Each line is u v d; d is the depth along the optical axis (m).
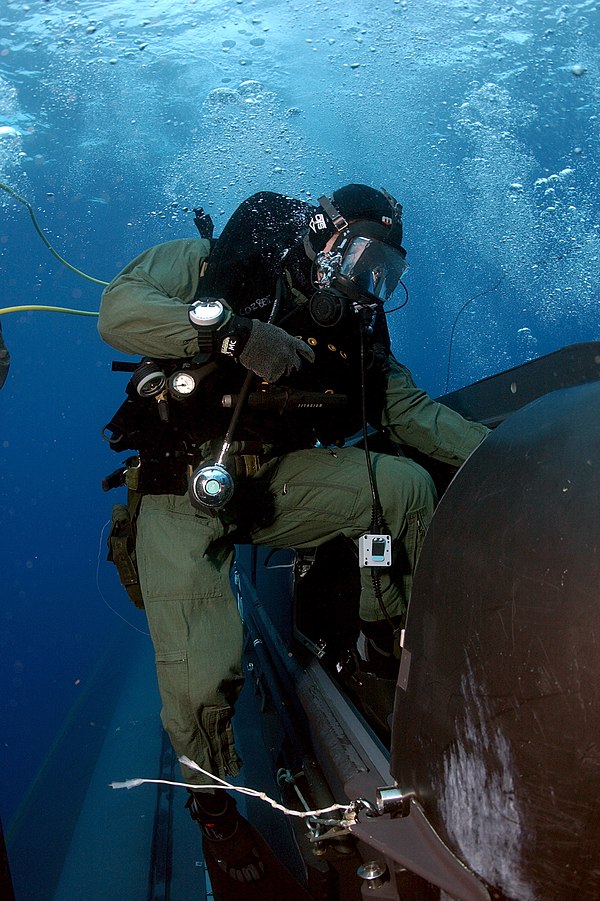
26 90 20.52
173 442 1.67
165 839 2.66
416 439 2.02
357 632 2.12
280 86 19.28
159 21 18.62
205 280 1.81
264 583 2.97
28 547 49.28
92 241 33.62
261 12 17.98
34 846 3.03
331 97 19.41
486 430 2.03
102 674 7.00
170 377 1.57
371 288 1.70
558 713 0.63
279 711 2.36
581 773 0.62
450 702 0.77
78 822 3.07
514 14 18.92
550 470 0.70
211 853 1.65
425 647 0.83
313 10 18.12
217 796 1.59
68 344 53.12
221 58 18.88
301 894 1.67
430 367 39.09
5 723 17.62
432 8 18.72
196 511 1.66
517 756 0.66
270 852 1.69
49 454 57.47
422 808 0.84
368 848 1.30
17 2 18.06
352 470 1.80
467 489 0.82
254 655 3.25
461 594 0.76
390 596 1.80
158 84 20.02
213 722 1.57
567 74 20.67
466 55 19.61
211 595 1.63
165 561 1.62
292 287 1.75
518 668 0.66
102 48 19.02
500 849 0.70
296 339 1.58
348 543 2.21
